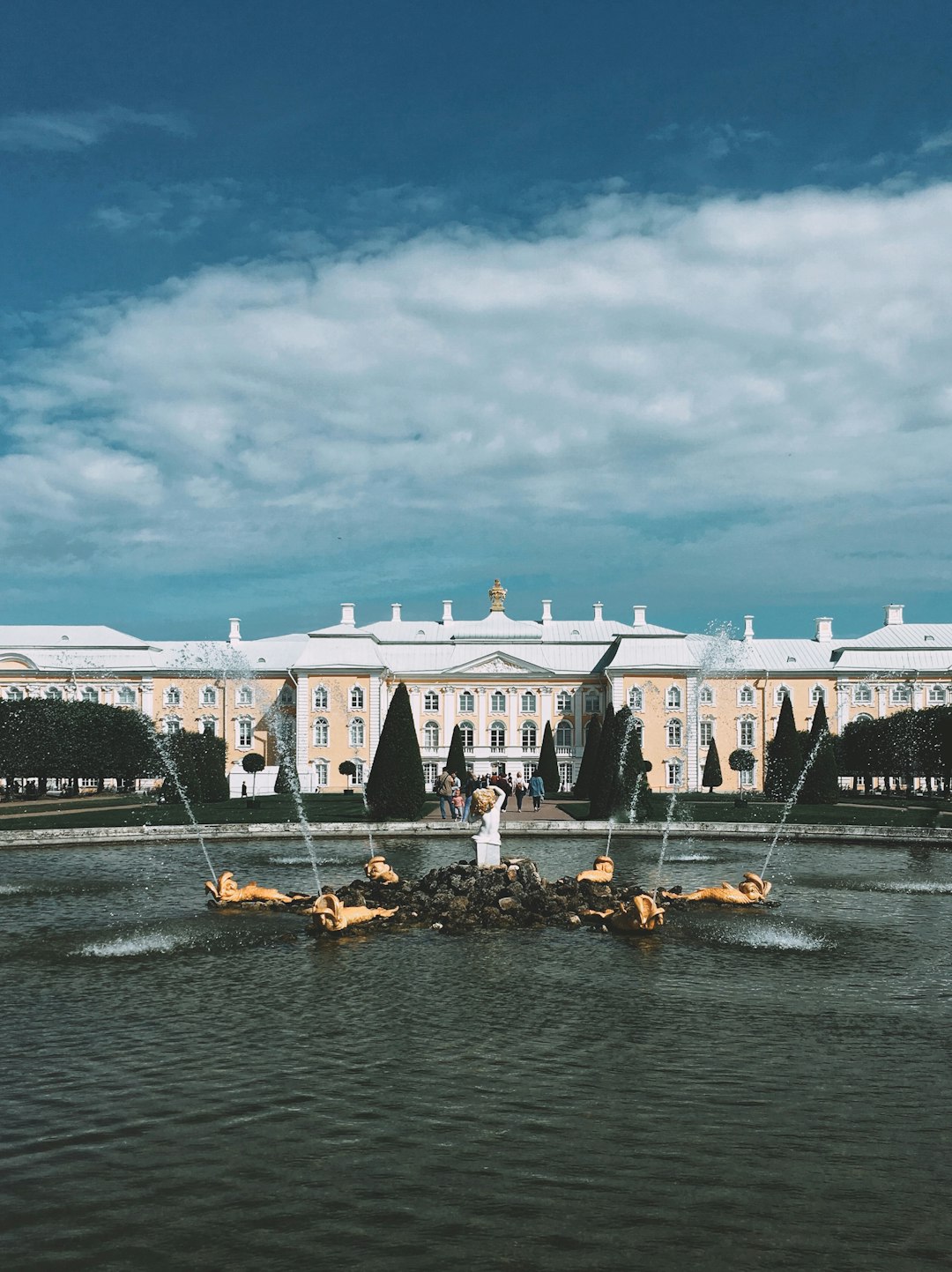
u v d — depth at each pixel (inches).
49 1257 445.4
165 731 4488.2
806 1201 490.6
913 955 957.8
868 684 4525.1
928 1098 606.9
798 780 2925.7
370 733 4362.7
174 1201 490.0
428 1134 555.8
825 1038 714.2
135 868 1523.1
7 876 1444.4
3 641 4724.4
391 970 901.2
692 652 4586.6
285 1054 678.5
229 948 984.3
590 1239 458.0
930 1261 443.2
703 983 857.5
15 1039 710.5
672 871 1505.9
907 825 2027.6
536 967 910.4
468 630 4972.9
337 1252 449.4
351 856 1663.4
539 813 2529.5
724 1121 573.6
